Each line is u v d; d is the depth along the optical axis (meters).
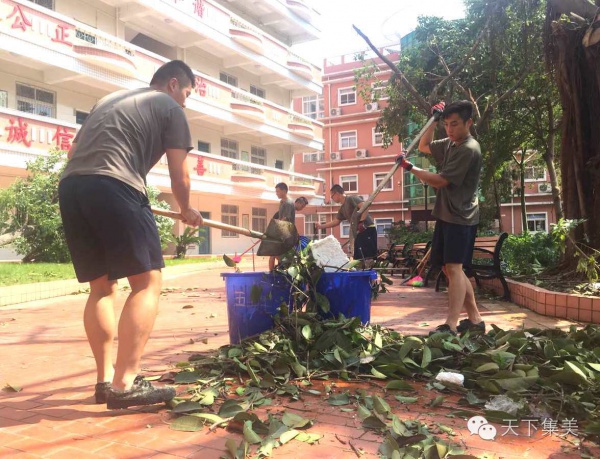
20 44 13.47
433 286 8.05
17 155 13.34
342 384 2.80
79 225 2.51
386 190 33.59
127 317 2.45
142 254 2.43
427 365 2.89
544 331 3.47
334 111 35.59
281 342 3.19
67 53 14.71
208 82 20.28
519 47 11.35
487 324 4.59
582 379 2.48
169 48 20.73
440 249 3.97
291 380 2.84
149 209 2.55
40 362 3.41
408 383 2.70
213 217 23.11
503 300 6.17
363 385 2.78
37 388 2.80
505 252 7.93
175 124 2.67
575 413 2.25
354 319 3.25
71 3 16.44
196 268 13.46
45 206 11.92
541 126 16.59
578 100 6.26
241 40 21.77
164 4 18.00
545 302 5.02
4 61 14.52
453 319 3.76
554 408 2.30
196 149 21.73
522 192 20.77
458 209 3.77
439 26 14.27
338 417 2.30
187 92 2.93
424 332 4.25
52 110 15.95
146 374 3.01
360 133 34.97
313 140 27.81
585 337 3.34
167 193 20.22
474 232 3.91
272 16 25.28
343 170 35.25
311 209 35.34
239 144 24.23
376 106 34.12
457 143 3.84
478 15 11.73
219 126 22.91
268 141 25.67
